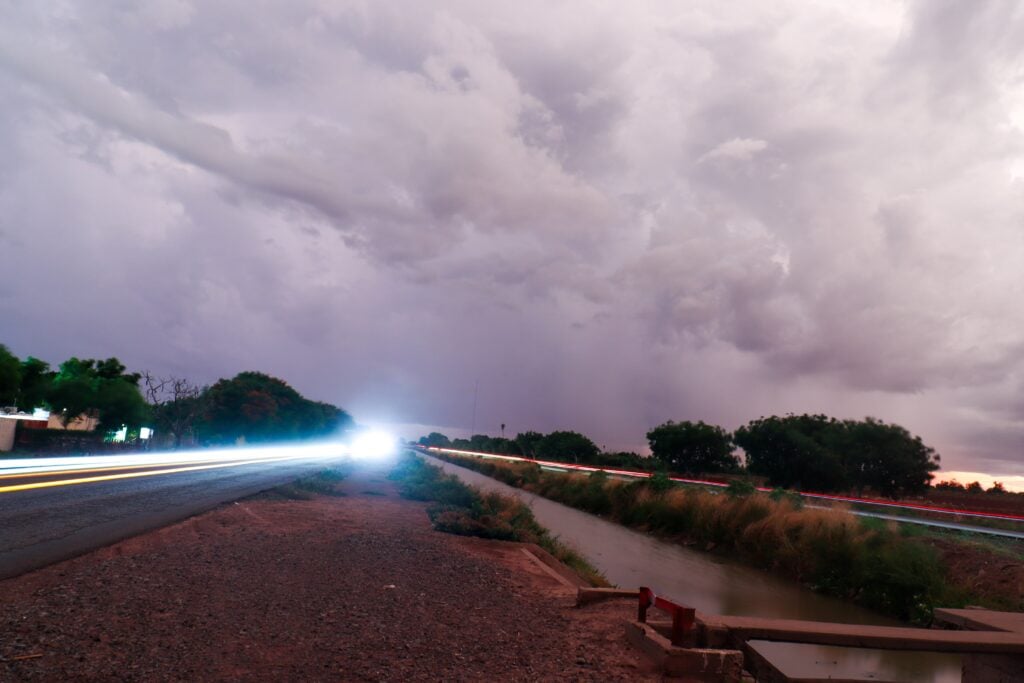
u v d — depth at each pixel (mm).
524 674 5703
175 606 7328
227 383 76438
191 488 21484
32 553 9672
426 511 20766
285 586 8711
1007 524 29641
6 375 43594
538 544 18047
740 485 26672
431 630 7113
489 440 141625
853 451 49750
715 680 5754
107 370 61438
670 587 16391
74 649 5734
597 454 96500
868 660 10180
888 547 16594
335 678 5402
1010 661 6703
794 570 18922
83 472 25469
